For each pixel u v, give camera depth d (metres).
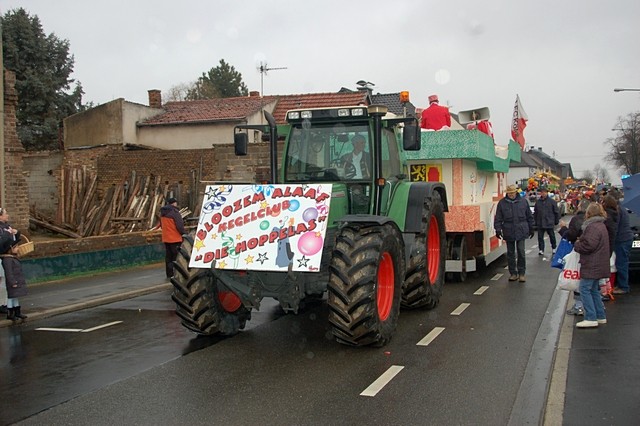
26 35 36.44
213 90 62.91
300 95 26.97
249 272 6.88
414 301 8.73
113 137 24.31
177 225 12.05
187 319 7.29
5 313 8.93
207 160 19.98
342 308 6.47
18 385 5.83
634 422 4.57
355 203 7.73
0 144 11.48
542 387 5.40
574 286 8.12
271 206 6.97
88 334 7.98
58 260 12.57
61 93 37.84
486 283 11.36
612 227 9.25
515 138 16.12
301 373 6.01
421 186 8.77
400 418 4.79
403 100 9.57
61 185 19.83
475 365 6.16
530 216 11.52
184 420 4.84
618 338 7.04
